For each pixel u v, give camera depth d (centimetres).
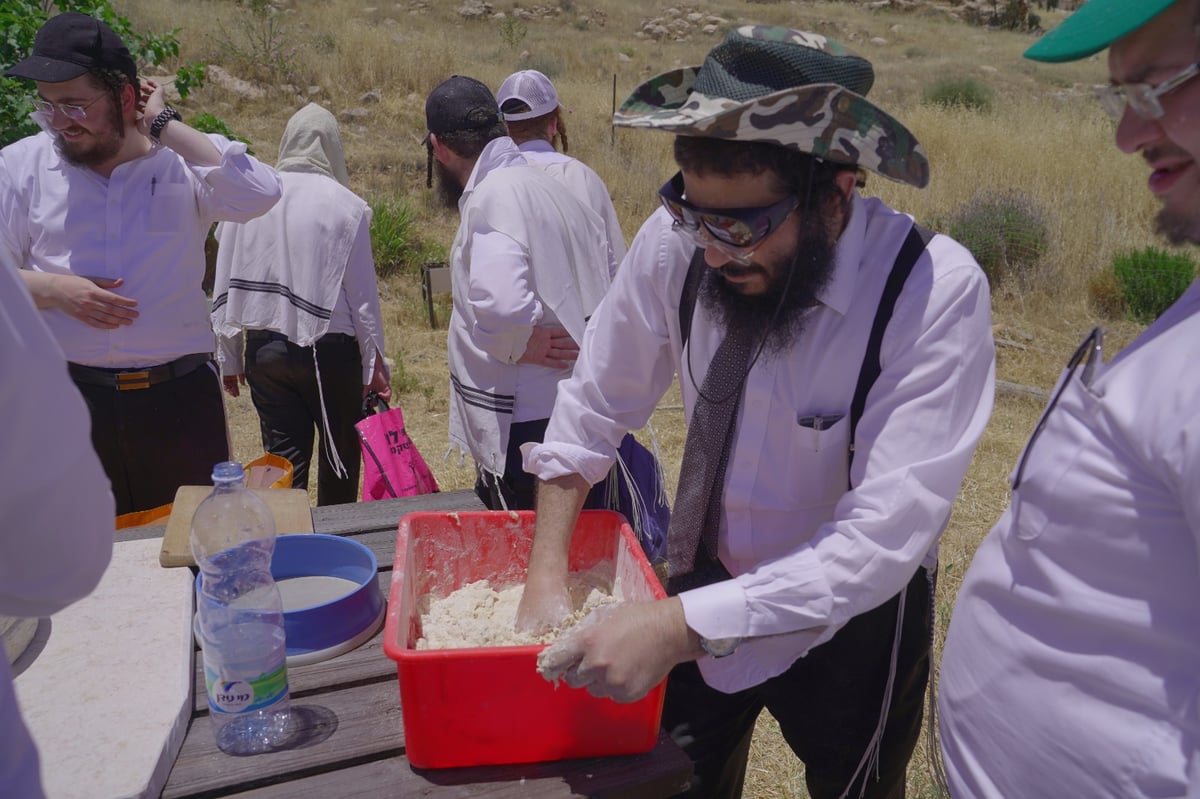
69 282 280
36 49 268
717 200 144
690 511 183
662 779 148
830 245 152
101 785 134
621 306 183
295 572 193
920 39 2889
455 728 144
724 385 170
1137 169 1121
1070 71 2456
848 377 161
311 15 1908
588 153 1227
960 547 438
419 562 185
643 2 3030
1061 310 827
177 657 163
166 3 1655
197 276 308
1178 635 109
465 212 295
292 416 393
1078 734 118
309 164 381
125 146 289
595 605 180
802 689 194
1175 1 103
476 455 298
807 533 180
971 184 1068
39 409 97
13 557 103
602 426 187
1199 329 107
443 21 2434
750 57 143
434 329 754
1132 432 109
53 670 158
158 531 215
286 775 145
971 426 153
